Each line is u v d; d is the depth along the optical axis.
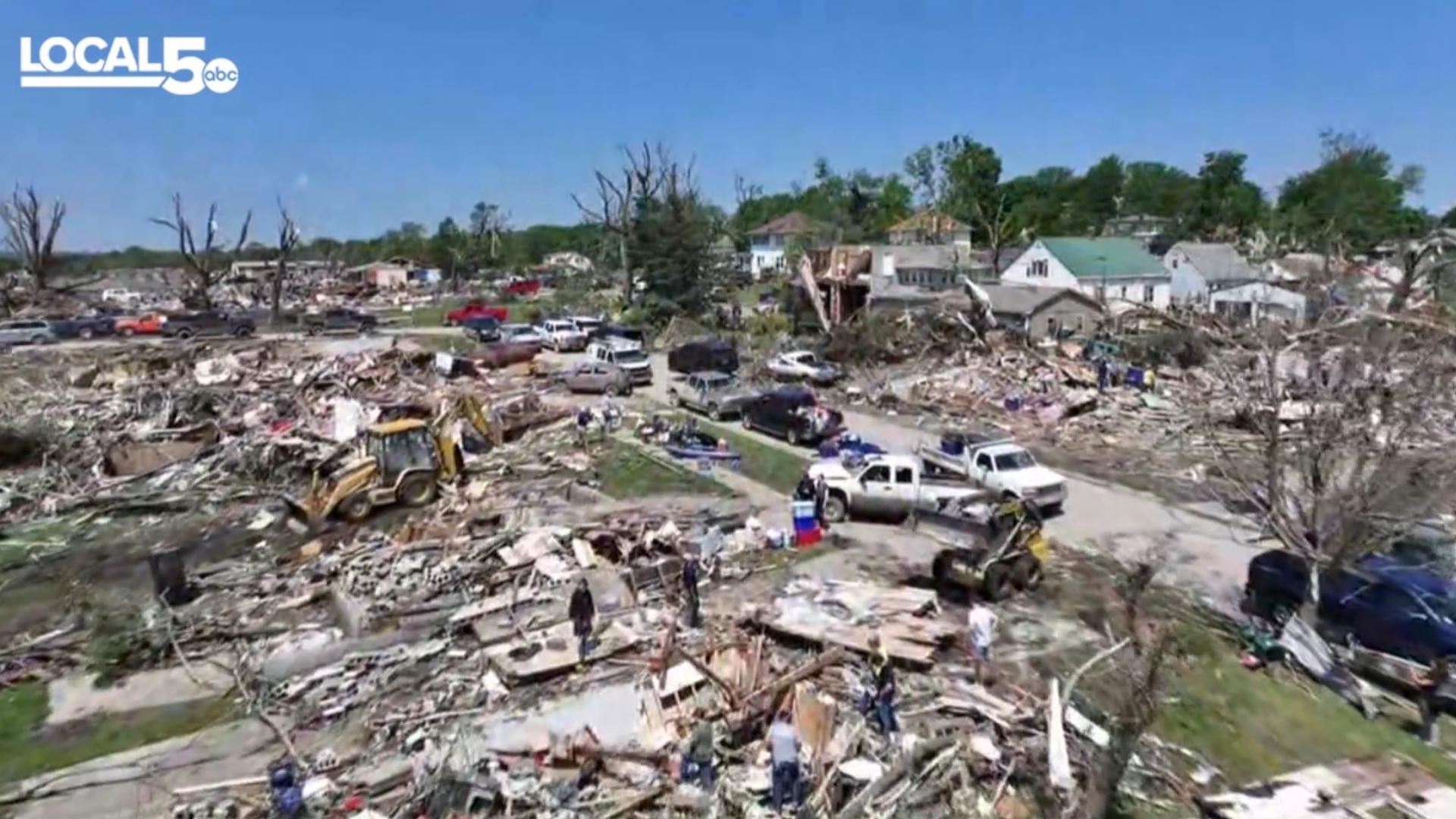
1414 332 19.41
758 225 131.25
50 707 16.42
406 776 13.60
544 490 28.92
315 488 26.84
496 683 16.38
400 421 28.88
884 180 117.88
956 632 17.77
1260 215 105.50
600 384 45.25
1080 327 58.84
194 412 40.56
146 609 20.27
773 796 12.78
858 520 25.84
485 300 94.38
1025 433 36.50
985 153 101.25
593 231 119.19
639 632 18.19
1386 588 17.09
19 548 25.88
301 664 17.50
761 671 16.39
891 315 54.94
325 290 114.62
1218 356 29.09
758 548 23.42
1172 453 32.53
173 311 78.69
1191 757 14.19
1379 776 13.70
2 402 42.62
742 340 59.50
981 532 21.02
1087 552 23.25
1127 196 138.38
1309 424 18.08
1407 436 18.08
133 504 29.39
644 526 24.16
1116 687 15.34
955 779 13.31
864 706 15.06
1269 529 19.11
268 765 14.20
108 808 13.24
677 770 13.68
